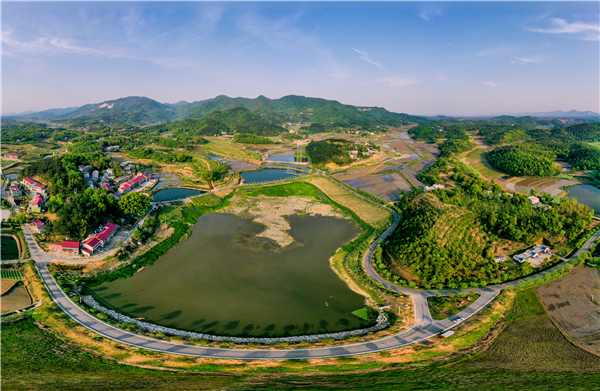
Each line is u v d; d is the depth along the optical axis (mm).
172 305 88438
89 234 120938
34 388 48375
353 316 86375
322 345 72625
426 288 98312
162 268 108438
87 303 85812
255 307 89062
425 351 70938
